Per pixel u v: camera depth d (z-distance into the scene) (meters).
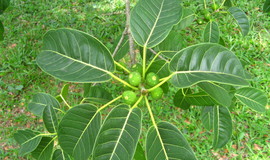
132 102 0.40
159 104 1.29
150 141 0.40
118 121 0.39
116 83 1.41
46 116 0.48
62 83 1.47
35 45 1.70
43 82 1.48
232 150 1.11
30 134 0.48
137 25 0.45
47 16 1.96
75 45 0.41
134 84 0.40
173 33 0.57
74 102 1.35
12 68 1.58
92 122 0.42
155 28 0.45
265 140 1.14
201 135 1.17
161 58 0.60
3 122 1.30
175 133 0.40
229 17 1.75
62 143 0.41
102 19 1.90
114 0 2.10
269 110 1.23
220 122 0.52
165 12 0.46
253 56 1.54
